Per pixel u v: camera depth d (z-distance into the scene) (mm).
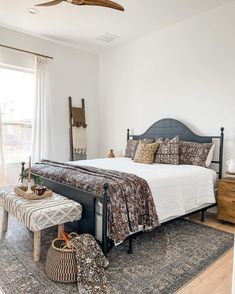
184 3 3334
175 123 3959
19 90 4395
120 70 4977
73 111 4961
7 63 4125
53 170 2812
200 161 3371
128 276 1896
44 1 3225
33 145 4398
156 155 3637
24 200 2297
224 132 3453
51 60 4648
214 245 2475
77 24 3955
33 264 2033
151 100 4402
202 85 3682
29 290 1703
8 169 4289
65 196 2527
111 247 2086
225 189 3043
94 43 4809
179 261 2143
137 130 4684
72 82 4996
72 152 4949
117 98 5062
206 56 3623
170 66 4090
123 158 4215
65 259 1779
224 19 3410
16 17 3709
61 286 1749
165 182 2549
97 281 1744
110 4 2482
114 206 2025
